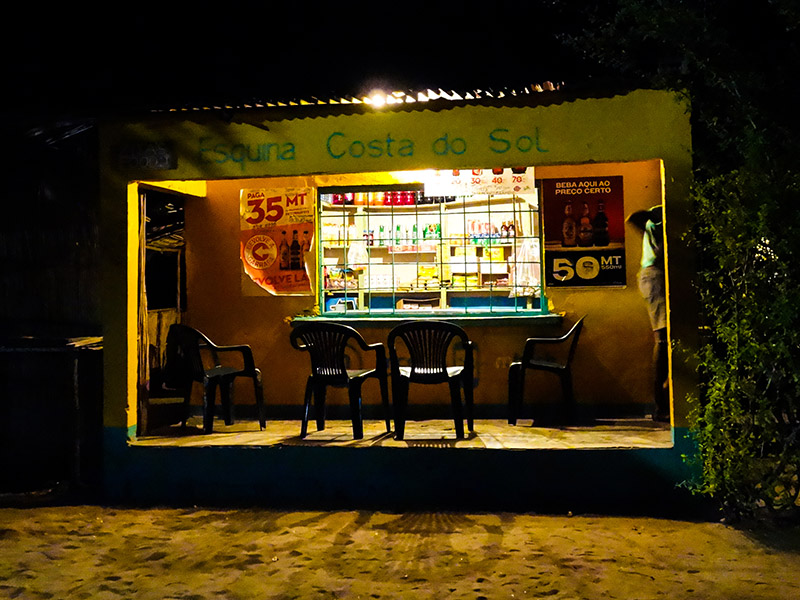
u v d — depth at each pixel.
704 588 4.11
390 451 5.81
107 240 6.14
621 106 5.58
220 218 7.69
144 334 6.62
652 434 6.33
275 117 5.96
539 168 7.30
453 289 8.01
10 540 5.09
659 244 7.02
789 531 5.04
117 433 6.09
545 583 4.21
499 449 5.68
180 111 6.00
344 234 8.11
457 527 5.23
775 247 4.90
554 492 5.61
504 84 5.57
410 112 5.82
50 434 6.52
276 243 7.61
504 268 8.09
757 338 5.05
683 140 5.49
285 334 7.62
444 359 6.21
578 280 7.28
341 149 5.89
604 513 5.50
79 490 6.30
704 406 5.42
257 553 4.77
